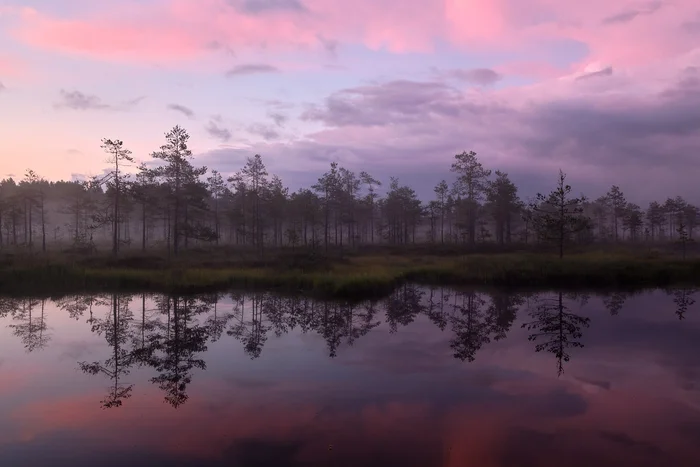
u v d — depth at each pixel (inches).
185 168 1609.3
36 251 1604.3
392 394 371.9
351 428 305.9
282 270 1179.3
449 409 339.9
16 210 1929.1
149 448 277.6
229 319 698.8
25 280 1037.2
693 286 1021.8
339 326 647.1
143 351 515.2
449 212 2492.6
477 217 2194.9
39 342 559.5
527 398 360.5
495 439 287.4
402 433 298.0
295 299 885.8
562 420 318.7
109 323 671.8
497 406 344.2
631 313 722.2
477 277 1129.4
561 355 486.6
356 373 429.4
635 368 438.3
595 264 1169.4
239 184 2087.8
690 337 562.9
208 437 293.0
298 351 510.6
